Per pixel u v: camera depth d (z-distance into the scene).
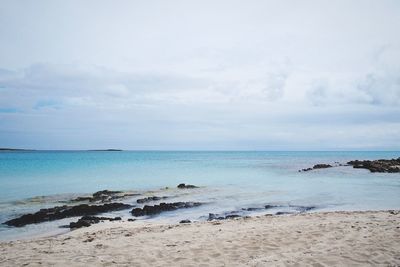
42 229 15.39
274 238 9.17
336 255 7.29
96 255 7.98
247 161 90.25
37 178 37.28
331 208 19.12
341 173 44.94
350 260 6.93
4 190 28.22
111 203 21.50
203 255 7.69
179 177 40.75
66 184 32.88
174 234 10.66
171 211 19.34
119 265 7.05
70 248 9.03
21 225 16.16
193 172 48.50
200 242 9.02
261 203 21.48
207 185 32.38
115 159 99.12
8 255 8.49
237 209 19.55
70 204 22.14
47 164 64.62
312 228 10.45
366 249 7.70
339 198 22.91
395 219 12.36
